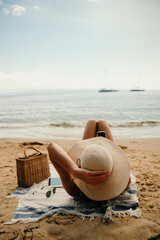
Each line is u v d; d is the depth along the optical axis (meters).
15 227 1.99
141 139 7.88
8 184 3.17
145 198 2.54
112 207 2.25
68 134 9.65
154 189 2.83
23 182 2.96
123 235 1.81
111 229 1.90
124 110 22.64
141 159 4.80
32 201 2.47
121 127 11.44
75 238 1.79
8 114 21.22
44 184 3.00
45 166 3.21
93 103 36.28
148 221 2.02
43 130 11.00
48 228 1.95
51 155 2.12
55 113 21.38
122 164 2.09
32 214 2.21
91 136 2.73
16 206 2.42
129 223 1.99
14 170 3.91
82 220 2.06
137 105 28.48
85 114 19.77
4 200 2.59
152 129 10.50
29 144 7.29
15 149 6.28
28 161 2.96
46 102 46.78
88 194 2.06
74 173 1.87
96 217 2.10
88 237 1.80
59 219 2.09
